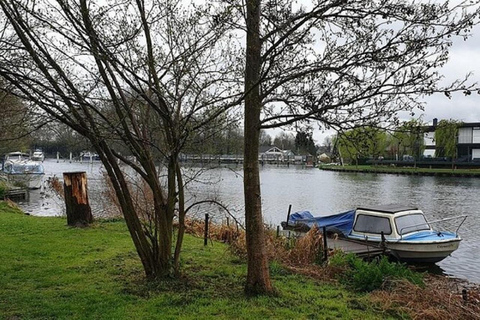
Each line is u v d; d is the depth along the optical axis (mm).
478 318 6016
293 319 5340
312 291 6723
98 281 6848
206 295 6090
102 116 5855
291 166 94625
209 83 6473
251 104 5855
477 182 46344
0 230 11922
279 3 5609
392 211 12523
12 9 5711
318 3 5258
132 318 5223
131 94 6359
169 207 6637
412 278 7262
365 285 7082
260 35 5848
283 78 5711
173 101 6258
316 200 29828
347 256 8438
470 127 63031
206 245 10383
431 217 22703
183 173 8258
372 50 5145
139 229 6605
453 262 13555
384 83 5121
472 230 19016
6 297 6039
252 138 5918
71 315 5340
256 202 6059
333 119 5418
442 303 6375
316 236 9656
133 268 7652
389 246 11820
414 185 42250
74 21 5512
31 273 7348
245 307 5625
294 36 5641
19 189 28969
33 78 5629
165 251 6656
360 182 46469
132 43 7215
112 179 6383
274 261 8508
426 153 69625
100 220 14102
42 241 10328
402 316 5832
